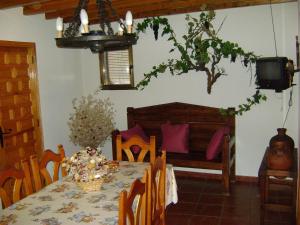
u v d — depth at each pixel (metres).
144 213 2.12
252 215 3.66
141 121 5.18
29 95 4.37
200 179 4.90
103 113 5.07
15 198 2.42
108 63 5.34
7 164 3.99
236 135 4.71
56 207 2.23
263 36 4.41
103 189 2.53
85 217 2.06
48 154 2.87
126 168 3.04
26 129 4.30
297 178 3.14
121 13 4.58
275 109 4.46
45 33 4.59
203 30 4.62
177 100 5.00
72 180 2.75
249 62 4.49
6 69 3.98
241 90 4.61
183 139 4.62
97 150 2.60
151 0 3.97
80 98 5.48
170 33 4.86
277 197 4.05
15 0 3.48
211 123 4.75
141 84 5.14
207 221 3.57
